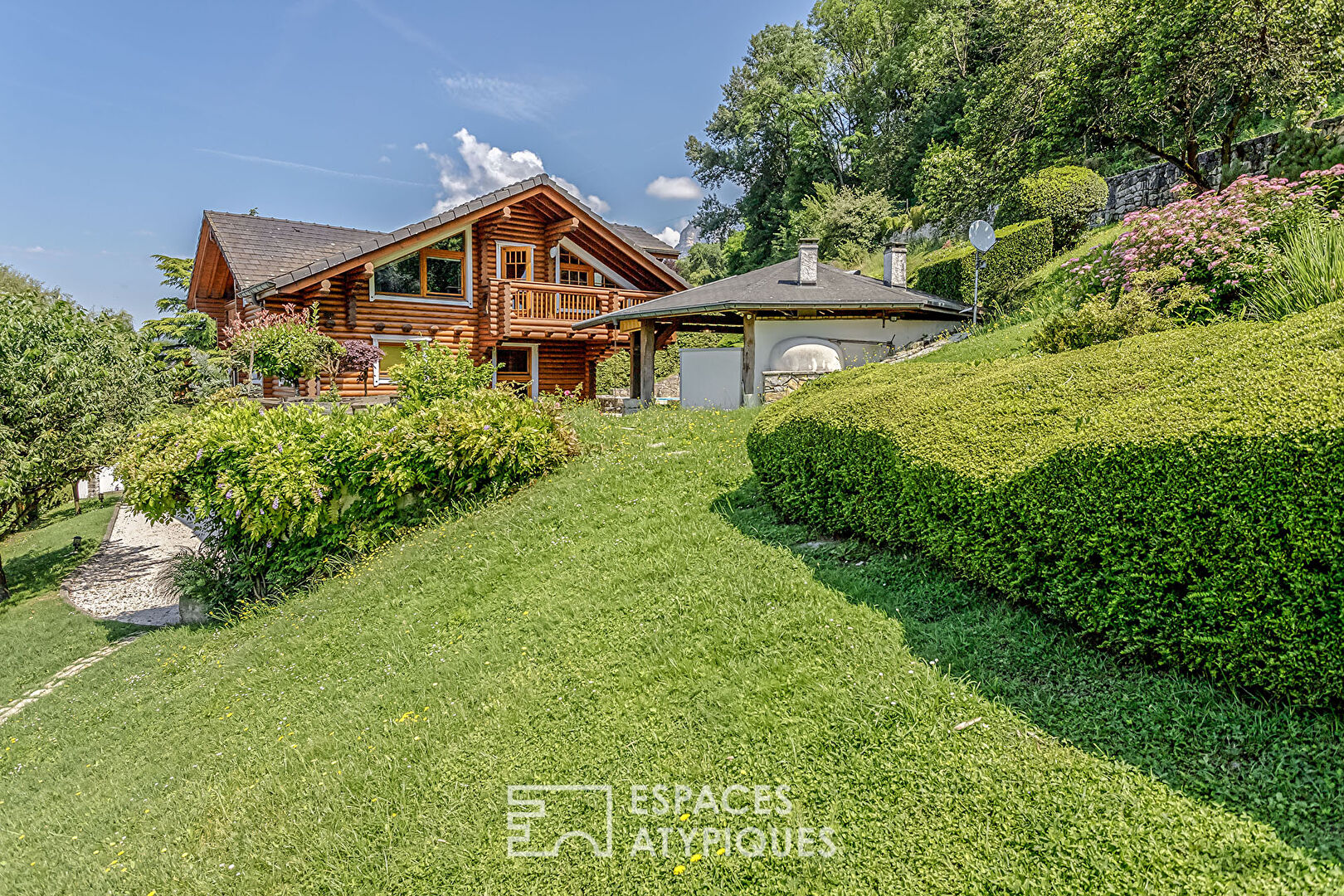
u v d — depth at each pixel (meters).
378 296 16.97
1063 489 3.39
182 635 8.49
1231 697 2.81
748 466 7.63
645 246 23.06
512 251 18.83
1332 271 5.48
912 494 4.46
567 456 9.56
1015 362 5.51
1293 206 7.20
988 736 2.94
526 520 7.49
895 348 16.31
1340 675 2.40
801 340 15.31
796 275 16.61
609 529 6.70
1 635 10.55
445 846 3.29
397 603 6.47
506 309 17.30
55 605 12.06
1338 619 2.39
